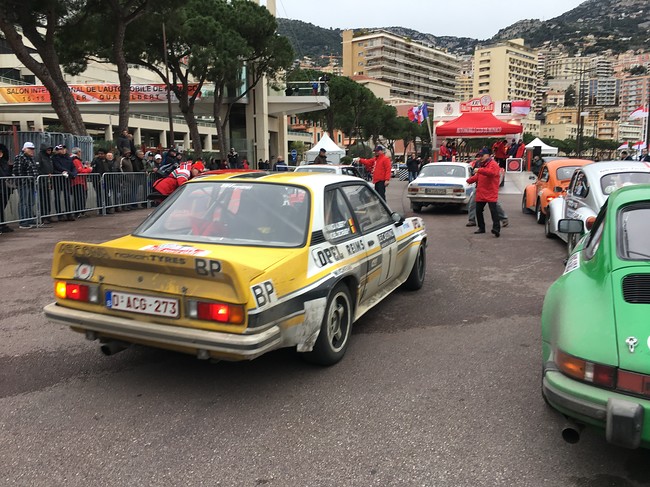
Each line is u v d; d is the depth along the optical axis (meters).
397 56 170.88
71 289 3.78
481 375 4.09
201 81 32.50
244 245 3.96
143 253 3.45
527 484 2.76
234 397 3.75
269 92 43.72
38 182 11.73
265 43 33.19
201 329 3.37
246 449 3.09
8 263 8.12
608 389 2.54
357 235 4.75
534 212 14.37
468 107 29.94
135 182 15.91
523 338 4.89
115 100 37.25
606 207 3.67
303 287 3.77
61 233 10.86
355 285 4.54
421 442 3.16
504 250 9.22
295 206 4.23
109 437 3.24
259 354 3.34
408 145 100.69
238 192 4.43
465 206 15.41
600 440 3.18
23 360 4.46
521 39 198.50
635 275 2.93
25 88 41.22
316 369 4.22
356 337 4.96
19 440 3.21
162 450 3.09
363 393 3.80
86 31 22.95
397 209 16.06
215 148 91.12
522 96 190.25
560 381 2.69
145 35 27.23
